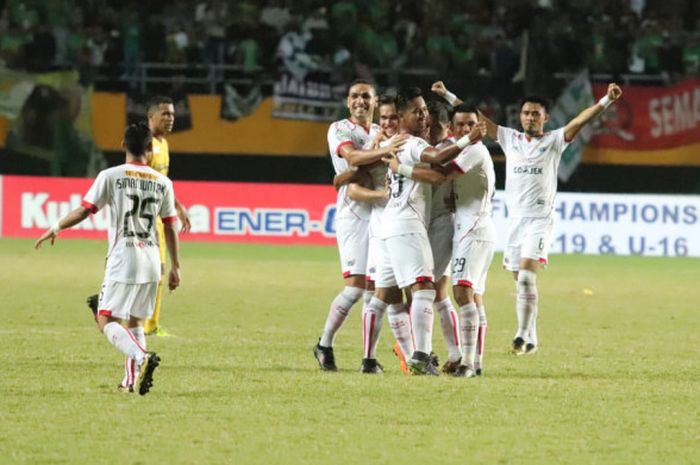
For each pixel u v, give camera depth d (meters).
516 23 86.12
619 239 77.81
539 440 24.83
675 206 77.62
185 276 61.38
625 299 55.38
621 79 82.75
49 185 80.50
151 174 29.55
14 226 80.81
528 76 82.12
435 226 33.91
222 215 80.69
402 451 23.67
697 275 66.69
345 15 85.19
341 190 34.41
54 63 82.81
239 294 54.44
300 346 39.22
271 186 80.44
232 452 23.36
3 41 82.81
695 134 81.19
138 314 29.53
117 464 22.34
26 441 24.06
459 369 33.44
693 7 87.56
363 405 28.27
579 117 40.38
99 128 81.81
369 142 34.34
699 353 39.00
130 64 83.38
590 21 85.69
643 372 34.66
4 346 37.56
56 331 41.44
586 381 32.66
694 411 28.23
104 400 28.45
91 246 76.50
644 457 23.39
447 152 31.33
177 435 24.78
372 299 33.62
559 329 45.22
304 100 82.38
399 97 32.38
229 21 87.06
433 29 85.25
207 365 34.56
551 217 40.22
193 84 82.75
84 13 85.50
